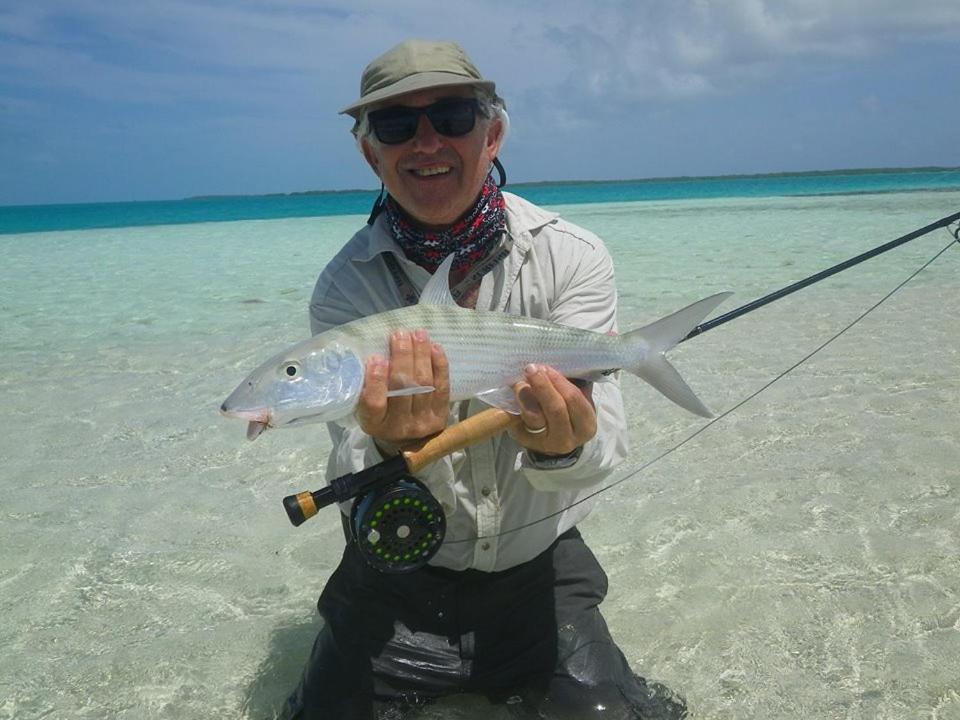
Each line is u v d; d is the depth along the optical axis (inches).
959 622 42.9
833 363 90.7
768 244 227.8
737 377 87.9
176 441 76.1
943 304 119.8
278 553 55.2
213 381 96.0
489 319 37.7
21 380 98.0
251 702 40.5
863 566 48.9
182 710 39.9
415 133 37.6
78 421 82.2
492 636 40.1
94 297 162.7
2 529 58.4
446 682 38.9
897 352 93.7
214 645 45.0
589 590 41.8
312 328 44.9
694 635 43.9
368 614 40.2
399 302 41.8
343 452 40.7
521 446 39.2
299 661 43.7
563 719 37.4
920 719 36.6
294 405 34.2
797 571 49.1
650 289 150.7
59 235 390.3
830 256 189.6
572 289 42.0
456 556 40.7
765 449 67.4
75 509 61.8
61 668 42.9
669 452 62.1
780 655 41.7
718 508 57.8
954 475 59.6
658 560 51.7
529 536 40.4
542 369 33.0
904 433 68.3
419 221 40.6
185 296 161.5
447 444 34.8
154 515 60.8
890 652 41.1
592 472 37.8
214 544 56.4
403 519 34.5
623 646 43.4
